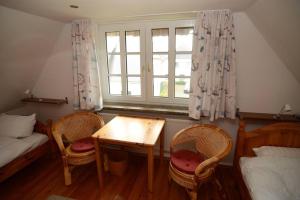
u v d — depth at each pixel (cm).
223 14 186
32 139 228
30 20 200
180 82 240
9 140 220
